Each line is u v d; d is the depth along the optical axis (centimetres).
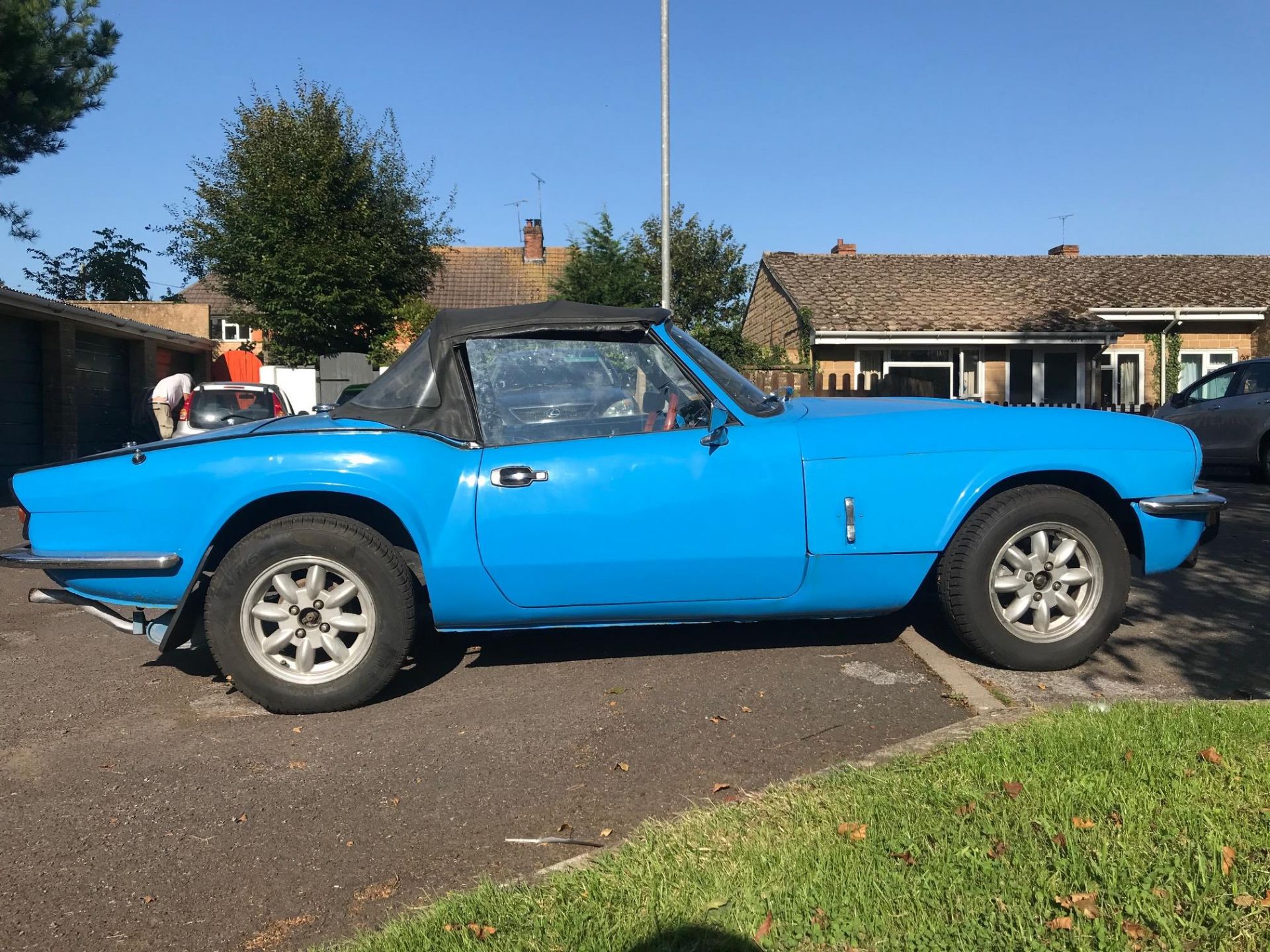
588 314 425
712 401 423
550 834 295
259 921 254
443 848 288
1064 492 426
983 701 391
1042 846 254
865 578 421
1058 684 421
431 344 424
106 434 1772
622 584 411
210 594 398
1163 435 443
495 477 404
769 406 448
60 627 570
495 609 412
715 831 274
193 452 404
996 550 423
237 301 2272
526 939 226
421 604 437
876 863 249
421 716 398
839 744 354
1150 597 583
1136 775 290
